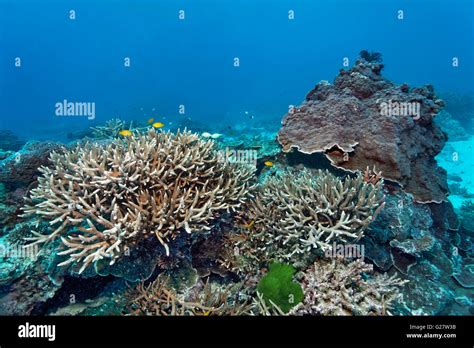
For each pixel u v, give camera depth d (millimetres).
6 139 18891
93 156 4375
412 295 4828
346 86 7066
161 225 3795
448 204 7090
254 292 4672
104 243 3641
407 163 5562
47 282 4273
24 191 5816
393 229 5164
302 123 6293
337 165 5547
